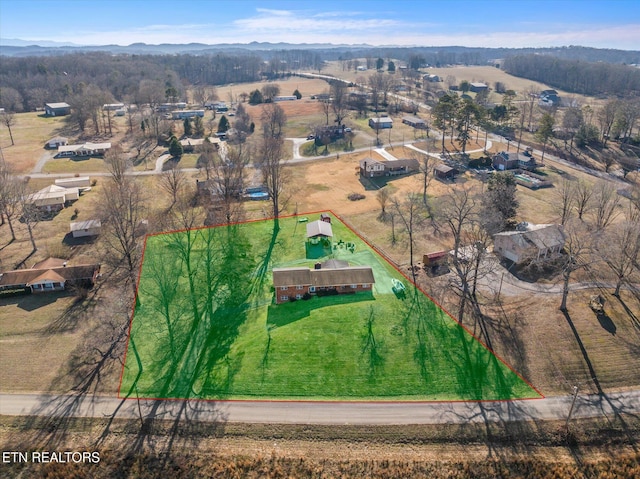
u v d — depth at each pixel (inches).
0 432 1777.8
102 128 6727.4
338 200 4099.4
